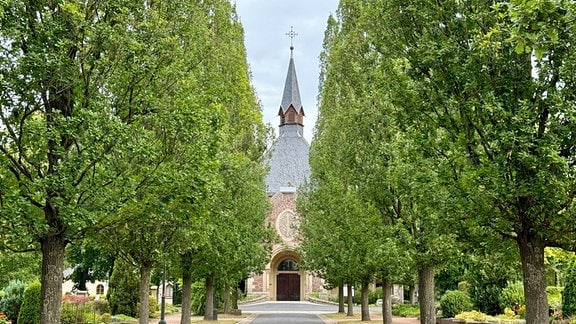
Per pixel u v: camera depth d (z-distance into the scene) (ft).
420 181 39.91
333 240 107.86
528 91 36.06
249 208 107.24
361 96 76.33
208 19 61.93
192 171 45.34
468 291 110.11
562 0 26.35
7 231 38.83
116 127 38.50
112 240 58.29
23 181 39.06
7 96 38.78
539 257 36.65
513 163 34.42
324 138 113.29
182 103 45.73
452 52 37.50
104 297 155.12
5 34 36.86
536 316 35.86
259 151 125.18
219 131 56.70
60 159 40.81
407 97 41.06
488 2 38.29
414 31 43.75
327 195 110.22
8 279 137.80
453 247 49.06
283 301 252.83
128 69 42.93
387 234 63.67
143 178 43.80
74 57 41.91
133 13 44.21
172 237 64.34
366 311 117.80
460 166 38.14
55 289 40.65
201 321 115.55
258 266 147.54
